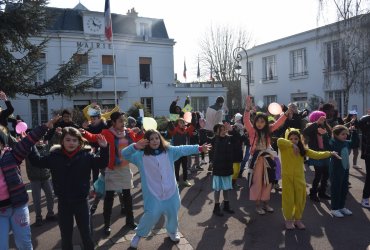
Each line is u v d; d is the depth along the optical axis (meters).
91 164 4.04
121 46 26.41
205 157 13.01
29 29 13.88
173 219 4.75
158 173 4.53
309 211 6.16
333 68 21.69
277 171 6.39
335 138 5.81
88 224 4.04
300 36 25.58
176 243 4.85
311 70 24.97
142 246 4.76
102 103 25.77
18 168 3.68
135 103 22.75
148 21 28.36
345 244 4.67
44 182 5.88
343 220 5.62
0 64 13.37
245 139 8.57
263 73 30.09
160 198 4.51
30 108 23.25
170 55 28.75
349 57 17.47
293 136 5.31
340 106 22.72
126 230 5.38
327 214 5.96
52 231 5.46
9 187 3.53
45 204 7.08
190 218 5.94
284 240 4.88
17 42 13.97
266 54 29.48
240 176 9.21
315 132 6.88
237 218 5.90
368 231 5.11
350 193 7.20
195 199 7.17
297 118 8.80
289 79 27.12
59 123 6.99
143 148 4.56
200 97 30.97
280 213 6.12
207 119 10.40
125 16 27.41
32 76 14.44
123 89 26.22
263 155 6.02
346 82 18.17
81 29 24.94
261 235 5.09
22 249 3.65
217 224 5.61
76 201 3.94
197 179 9.24
